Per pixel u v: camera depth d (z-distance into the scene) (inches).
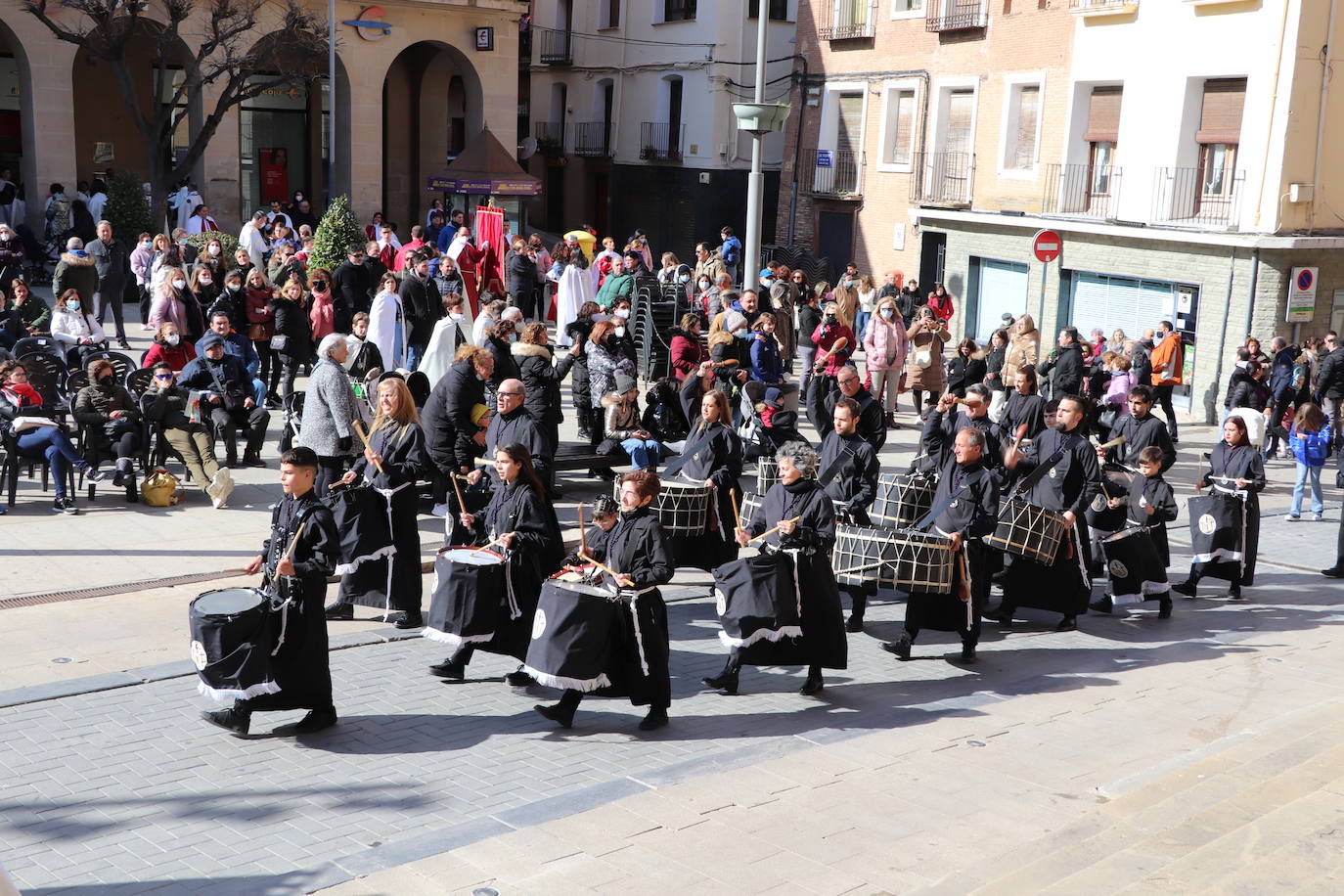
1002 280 1147.3
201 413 572.1
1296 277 895.1
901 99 1282.0
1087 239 1030.4
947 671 383.6
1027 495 442.9
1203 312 931.3
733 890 235.6
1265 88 890.7
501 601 333.4
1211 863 220.4
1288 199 887.7
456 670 350.6
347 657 367.9
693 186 1526.8
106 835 254.1
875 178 1306.6
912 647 408.2
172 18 1138.7
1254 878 209.0
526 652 333.1
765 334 654.5
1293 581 517.7
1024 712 347.3
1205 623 450.0
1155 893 207.2
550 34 1731.1
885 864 249.1
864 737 323.9
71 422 574.6
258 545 468.4
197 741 303.4
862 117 1322.6
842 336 737.6
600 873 241.4
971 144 1194.0
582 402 566.3
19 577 421.7
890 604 459.8
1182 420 928.3
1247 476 479.5
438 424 442.3
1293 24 869.8
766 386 579.5
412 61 1622.8
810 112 1384.1
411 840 254.1
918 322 807.1
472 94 1472.7
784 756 307.6
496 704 337.1
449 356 625.3
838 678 374.3
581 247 1109.1
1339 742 304.0
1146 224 977.5
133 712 319.6
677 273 945.5
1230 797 264.5
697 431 426.0
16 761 288.4
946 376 809.5
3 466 522.3
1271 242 876.0
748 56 1498.5
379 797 276.1
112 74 1418.6
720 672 372.8
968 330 1182.3
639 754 307.0
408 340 751.7
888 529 380.8
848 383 444.8
